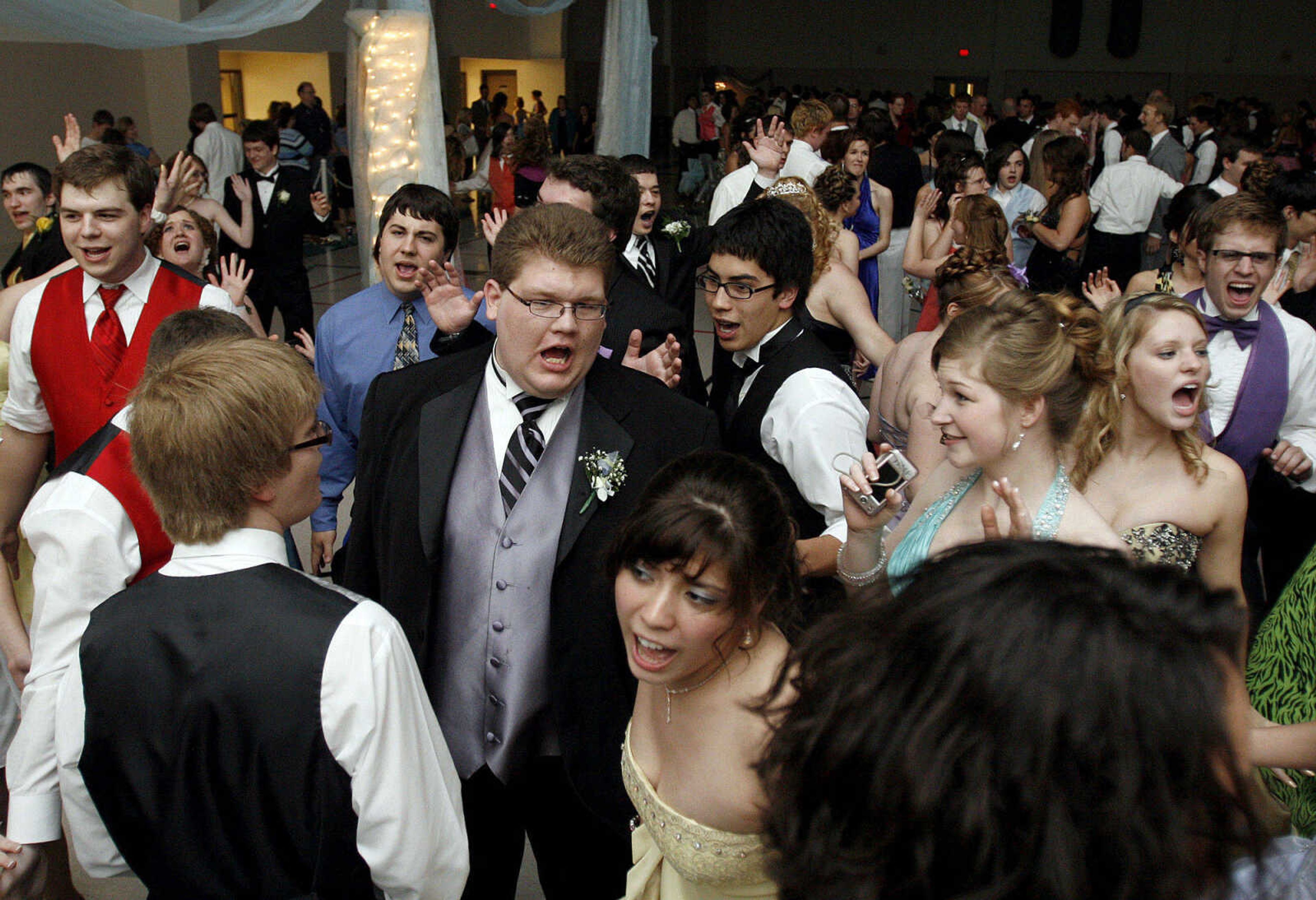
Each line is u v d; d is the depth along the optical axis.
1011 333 1.83
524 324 1.95
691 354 3.55
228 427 1.46
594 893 2.25
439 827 1.58
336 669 1.45
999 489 1.75
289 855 1.50
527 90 25.05
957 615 0.81
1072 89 26.92
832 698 0.86
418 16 5.05
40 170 4.88
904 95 21.70
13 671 2.37
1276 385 2.96
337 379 3.16
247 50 15.80
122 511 1.89
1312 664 1.90
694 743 1.55
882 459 2.02
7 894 1.83
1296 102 25.22
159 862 1.52
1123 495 2.22
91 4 4.86
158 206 3.86
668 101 27.30
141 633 1.48
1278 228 2.88
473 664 2.08
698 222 15.80
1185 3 25.47
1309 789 1.88
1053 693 0.74
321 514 3.20
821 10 28.39
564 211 1.98
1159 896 0.71
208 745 1.46
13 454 2.84
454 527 2.07
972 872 0.75
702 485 1.48
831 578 2.35
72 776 1.54
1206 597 0.80
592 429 2.09
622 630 1.56
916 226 6.04
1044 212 6.62
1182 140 12.82
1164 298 2.15
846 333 3.65
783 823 0.89
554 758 2.15
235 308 3.04
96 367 2.72
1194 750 0.73
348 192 14.59
